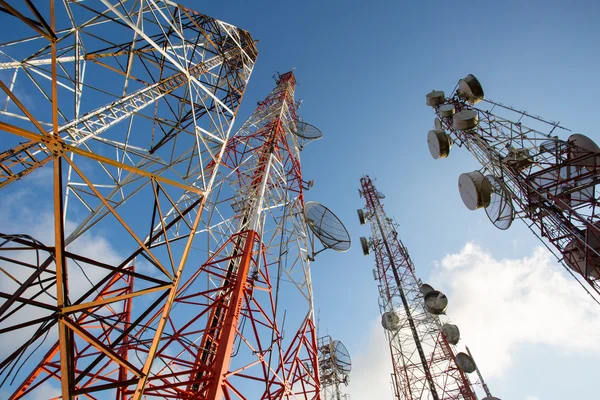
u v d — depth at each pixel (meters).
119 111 13.05
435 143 24.47
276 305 14.30
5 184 8.44
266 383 11.90
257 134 22.89
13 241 6.69
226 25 18.22
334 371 33.19
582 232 15.70
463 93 23.80
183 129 14.11
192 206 9.80
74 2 11.27
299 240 18.92
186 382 10.26
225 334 11.10
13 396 9.38
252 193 18.25
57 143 6.77
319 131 30.66
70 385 6.06
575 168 17.53
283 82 33.44
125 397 10.80
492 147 19.61
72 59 12.68
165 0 13.52
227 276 15.15
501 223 18.58
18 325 6.11
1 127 6.18
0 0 5.84
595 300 14.55
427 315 33.84
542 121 18.48
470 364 32.19
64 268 6.56
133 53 14.38
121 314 12.79
